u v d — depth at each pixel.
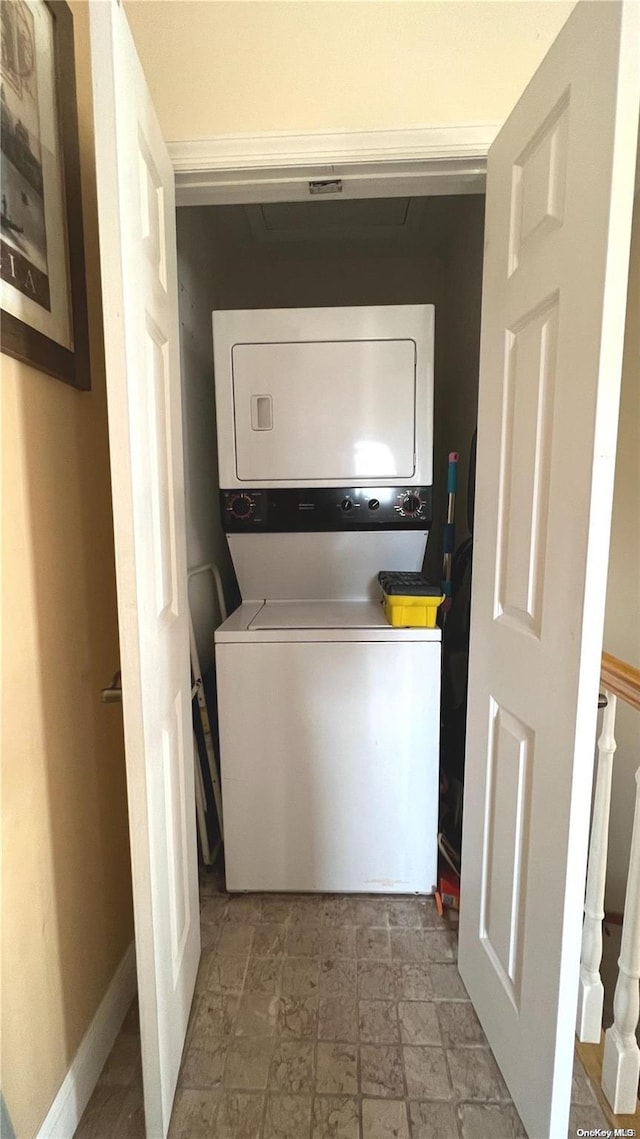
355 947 1.49
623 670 1.07
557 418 0.87
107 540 1.26
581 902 0.87
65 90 1.00
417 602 1.56
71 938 1.07
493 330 1.13
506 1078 1.11
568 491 0.84
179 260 1.79
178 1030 1.15
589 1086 1.14
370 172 1.28
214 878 1.77
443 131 1.21
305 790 1.62
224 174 1.28
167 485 1.12
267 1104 1.10
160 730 1.02
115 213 0.77
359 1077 1.15
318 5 1.20
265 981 1.39
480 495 1.21
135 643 0.87
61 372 1.01
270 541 1.83
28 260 0.89
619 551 1.66
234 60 1.22
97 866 1.19
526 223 0.98
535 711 0.96
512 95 1.22
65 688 1.05
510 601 1.07
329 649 1.56
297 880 1.66
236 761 1.62
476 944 1.27
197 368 1.98
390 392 1.72
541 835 0.94
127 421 0.82
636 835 1.04
